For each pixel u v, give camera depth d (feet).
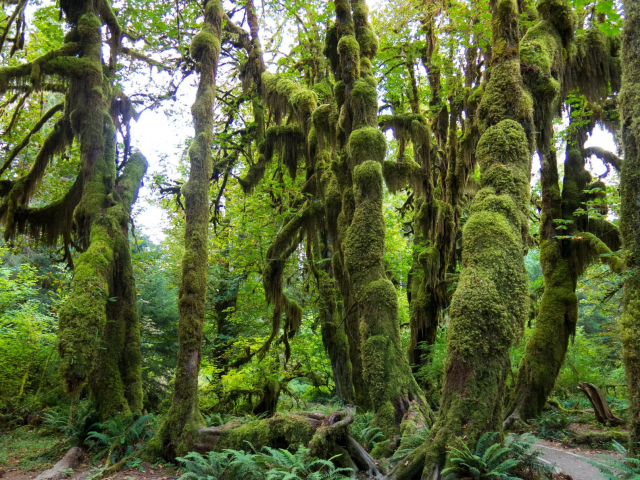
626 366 19.20
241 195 63.87
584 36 37.76
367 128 33.32
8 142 52.95
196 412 29.89
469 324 20.31
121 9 49.80
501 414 20.10
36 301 59.00
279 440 26.63
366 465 23.85
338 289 49.65
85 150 41.65
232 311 65.31
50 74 41.91
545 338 38.55
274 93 49.32
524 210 22.48
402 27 50.49
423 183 48.85
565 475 22.76
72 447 31.24
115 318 38.60
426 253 47.29
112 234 38.88
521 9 38.73
